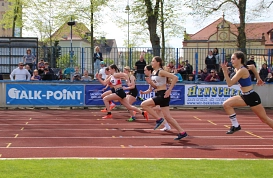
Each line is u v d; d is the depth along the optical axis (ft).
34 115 47.96
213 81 57.57
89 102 56.08
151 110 29.78
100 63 56.54
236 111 55.88
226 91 57.72
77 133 34.22
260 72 58.49
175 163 20.98
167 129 35.42
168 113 29.48
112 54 57.98
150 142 29.68
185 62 58.49
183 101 57.36
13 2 99.81
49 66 57.93
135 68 56.90
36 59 61.46
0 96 55.21
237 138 31.91
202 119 45.52
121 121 42.47
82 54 58.13
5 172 18.61
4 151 25.98
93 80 56.44
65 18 98.73
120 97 40.93
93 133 34.22
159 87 29.14
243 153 25.64
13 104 55.36
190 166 20.22
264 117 25.77
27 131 35.32
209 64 58.03
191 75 58.44
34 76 56.29
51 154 24.97
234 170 19.40
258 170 19.43
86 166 19.97
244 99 25.70
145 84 56.03
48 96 55.72
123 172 18.74
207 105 57.72
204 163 21.07
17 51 64.44
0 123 40.73
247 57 58.75
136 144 28.81
